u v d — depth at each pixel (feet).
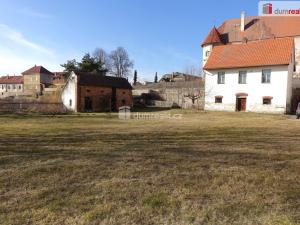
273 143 31.83
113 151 26.53
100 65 186.80
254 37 166.40
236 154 25.48
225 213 13.23
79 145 29.89
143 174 19.13
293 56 118.93
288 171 20.04
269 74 112.27
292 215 12.98
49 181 17.76
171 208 13.78
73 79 125.49
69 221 12.51
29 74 299.38
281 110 109.29
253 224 12.17
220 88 124.77
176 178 18.29
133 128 49.14
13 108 105.91
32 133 41.06
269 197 15.16
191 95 143.95
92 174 19.13
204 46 179.22
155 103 157.17
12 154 25.13
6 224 12.30
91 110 128.47
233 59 123.13
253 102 115.96
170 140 33.78
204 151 26.71
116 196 15.26
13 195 15.48
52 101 128.36
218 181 17.70
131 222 12.41
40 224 12.28
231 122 64.03
